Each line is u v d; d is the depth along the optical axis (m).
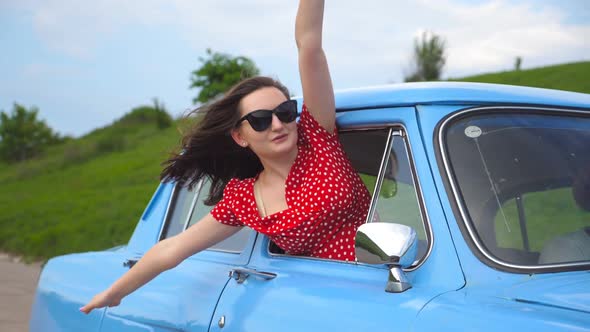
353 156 2.67
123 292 2.78
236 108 2.78
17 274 12.46
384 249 2.10
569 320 1.79
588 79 26.20
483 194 2.26
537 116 2.52
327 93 2.64
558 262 2.16
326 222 2.60
